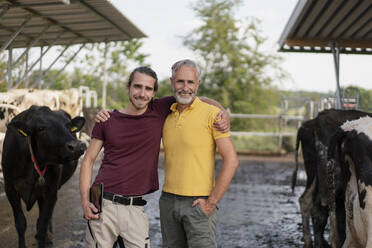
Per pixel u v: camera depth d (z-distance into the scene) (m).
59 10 10.55
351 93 9.66
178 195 2.98
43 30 11.98
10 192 4.39
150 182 3.04
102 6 10.43
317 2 6.79
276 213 6.73
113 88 23.64
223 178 2.86
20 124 3.91
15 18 11.19
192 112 2.99
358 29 8.12
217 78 23.39
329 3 6.80
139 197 2.98
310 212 4.91
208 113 2.96
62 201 7.11
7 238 4.91
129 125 2.96
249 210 6.90
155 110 3.07
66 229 5.38
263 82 23.28
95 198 2.88
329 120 4.73
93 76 23.27
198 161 2.96
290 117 16.53
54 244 4.73
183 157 2.97
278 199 7.95
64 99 11.34
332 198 3.54
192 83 2.91
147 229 3.03
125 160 2.95
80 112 11.84
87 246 2.96
